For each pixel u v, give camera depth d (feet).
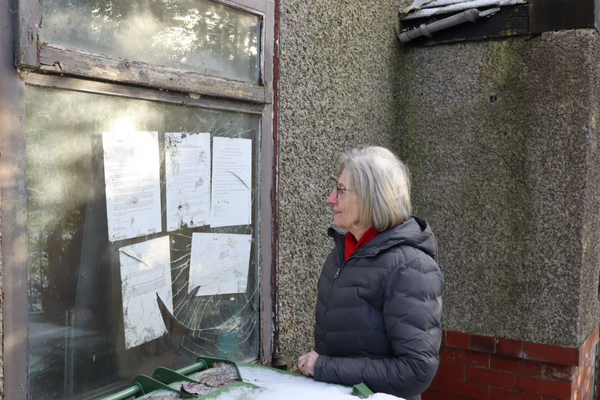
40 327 4.80
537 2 9.55
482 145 10.29
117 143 5.44
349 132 9.25
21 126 4.54
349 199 5.53
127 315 5.61
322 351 5.72
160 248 5.96
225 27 6.68
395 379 4.98
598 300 10.71
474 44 10.27
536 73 9.70
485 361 10.38
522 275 9.96
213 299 6.71
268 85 7.28
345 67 9.05
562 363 9.59
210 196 6.58
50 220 4.85
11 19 4.42
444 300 10.75
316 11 8.23
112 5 5.31
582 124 9.32
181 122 6.15
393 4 10.53
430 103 10.77
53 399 4.93
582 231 9.37
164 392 4.93
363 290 5.31
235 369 5.57
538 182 9.75
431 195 10.85
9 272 4.47
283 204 7.74
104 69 5.13
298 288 8.13
